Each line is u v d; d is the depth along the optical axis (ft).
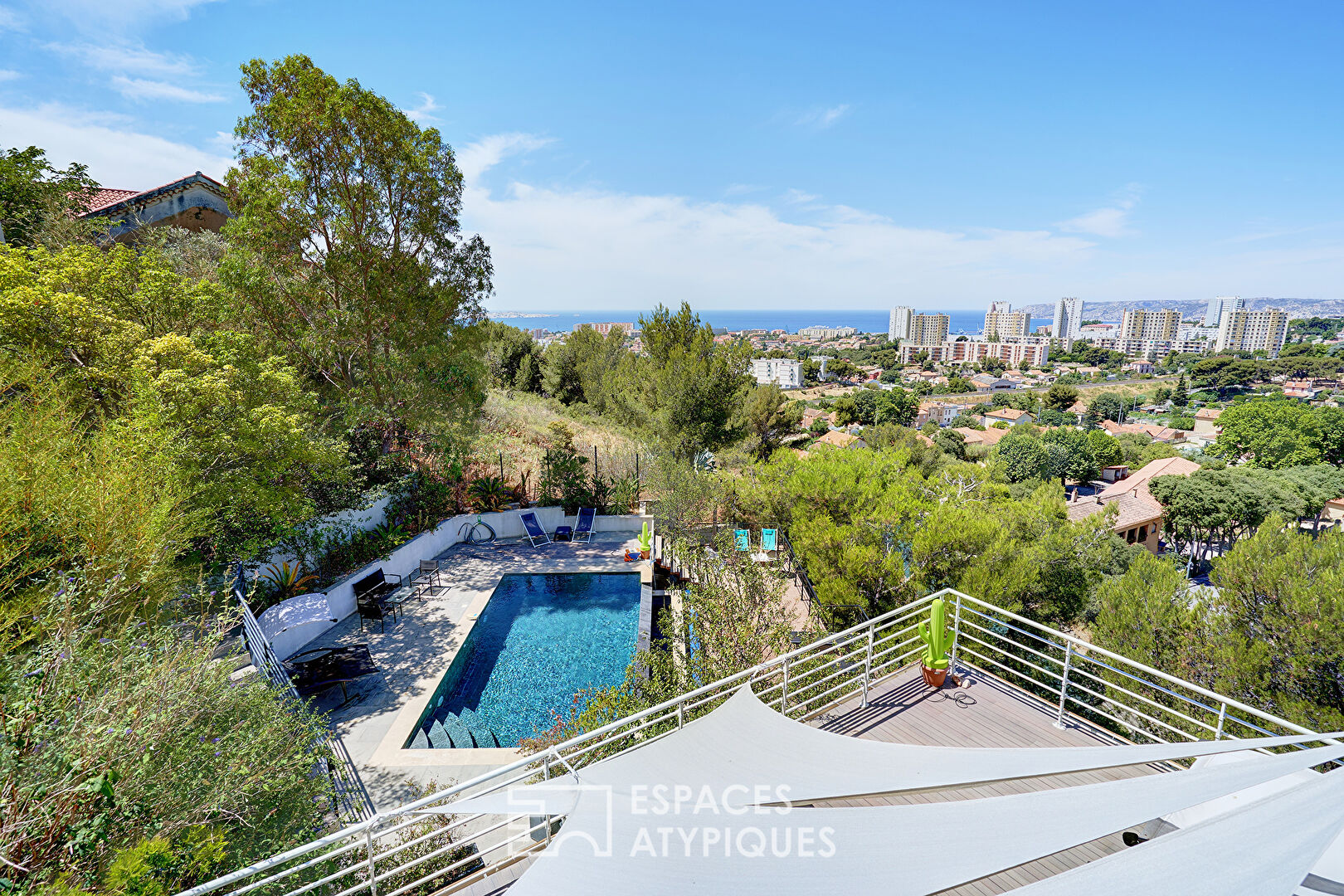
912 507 47.57
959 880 10.18
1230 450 243.19
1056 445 216.95
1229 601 34.63
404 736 31.96
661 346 80.74
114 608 23.95
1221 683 32.63
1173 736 23.82
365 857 21.20
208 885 11.34
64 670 17.70
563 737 29.22
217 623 25.41
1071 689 36.91
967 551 41.29
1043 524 52.11
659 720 18.17
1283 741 13.80
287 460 37.81
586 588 52.03
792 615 39.11
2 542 21.88
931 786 14.15
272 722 22.04
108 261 39.47
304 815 21.20
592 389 115.65
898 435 178.60
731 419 81.05
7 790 13.83
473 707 36.40
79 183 51.01
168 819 16.94
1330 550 31.89
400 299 53.98
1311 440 214.48
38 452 24.84
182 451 32.17
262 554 39.32
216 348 39.65
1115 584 39.19
